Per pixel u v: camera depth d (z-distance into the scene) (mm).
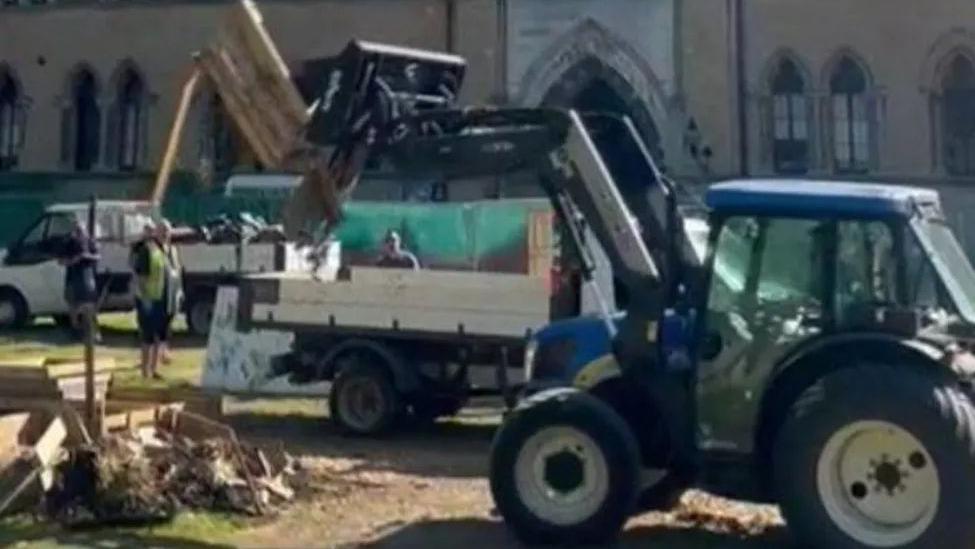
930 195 10320
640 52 40281
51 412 11719
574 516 10039
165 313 20688
